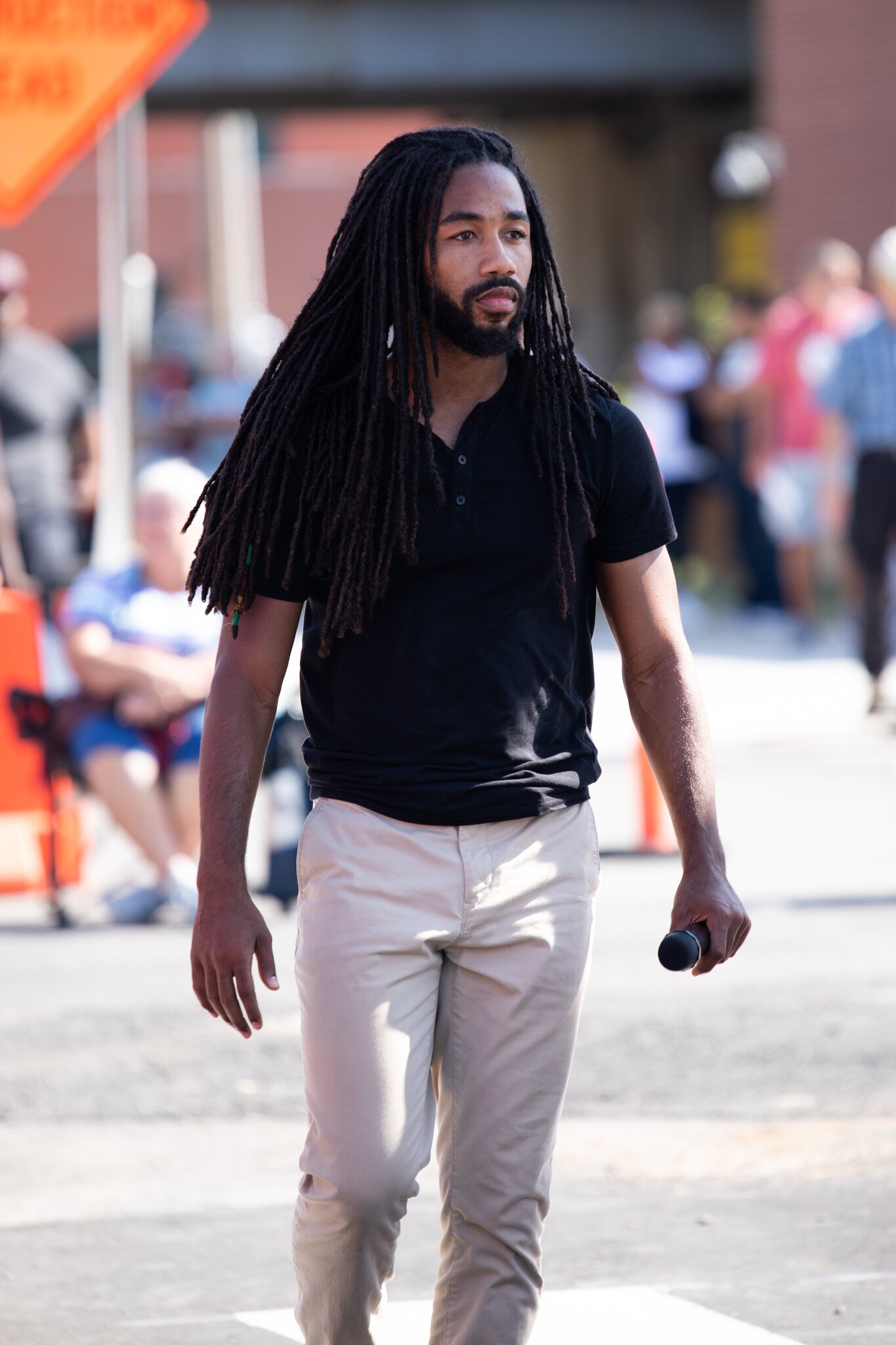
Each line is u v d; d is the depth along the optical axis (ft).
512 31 259.60
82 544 119.96
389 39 257.96
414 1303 45.50
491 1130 35.65
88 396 117.08
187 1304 45.75
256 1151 56.75
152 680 83.61
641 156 320.09
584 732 36.70
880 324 122.72
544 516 35.14
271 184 502.79
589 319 333.21
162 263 485.97
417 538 34.73
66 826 90.89
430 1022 35.47
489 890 34.94
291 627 36.29
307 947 35.14
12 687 89.40
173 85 255.50
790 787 108.17
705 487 183.32
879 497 123.65
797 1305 44.78
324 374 36.09
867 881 87.40
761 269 319.06
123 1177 54.75
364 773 35.09
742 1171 53.67
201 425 233.14
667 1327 43.68
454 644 34.83
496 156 35.68
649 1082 61.46
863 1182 52.54
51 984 75.72
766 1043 65.05
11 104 100.27
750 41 261.24
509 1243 35.96
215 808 35.45
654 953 77.00
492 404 35.40
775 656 155.63
